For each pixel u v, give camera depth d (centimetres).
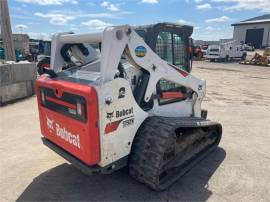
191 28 388
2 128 544
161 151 288
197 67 2064
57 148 323
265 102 831
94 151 271
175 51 372
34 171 368
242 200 305
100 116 262
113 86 266
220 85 1173
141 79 315
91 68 336
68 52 362
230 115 666
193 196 311
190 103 412
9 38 1027
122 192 318
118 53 267
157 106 347
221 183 339
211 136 437
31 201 302
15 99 803
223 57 2659
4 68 746
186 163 369
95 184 335
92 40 290
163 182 319
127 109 286
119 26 263
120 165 298
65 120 296
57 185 334
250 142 481
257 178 353
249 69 1922
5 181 343
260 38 5581
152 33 325
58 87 294
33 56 2136
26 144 461
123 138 290
